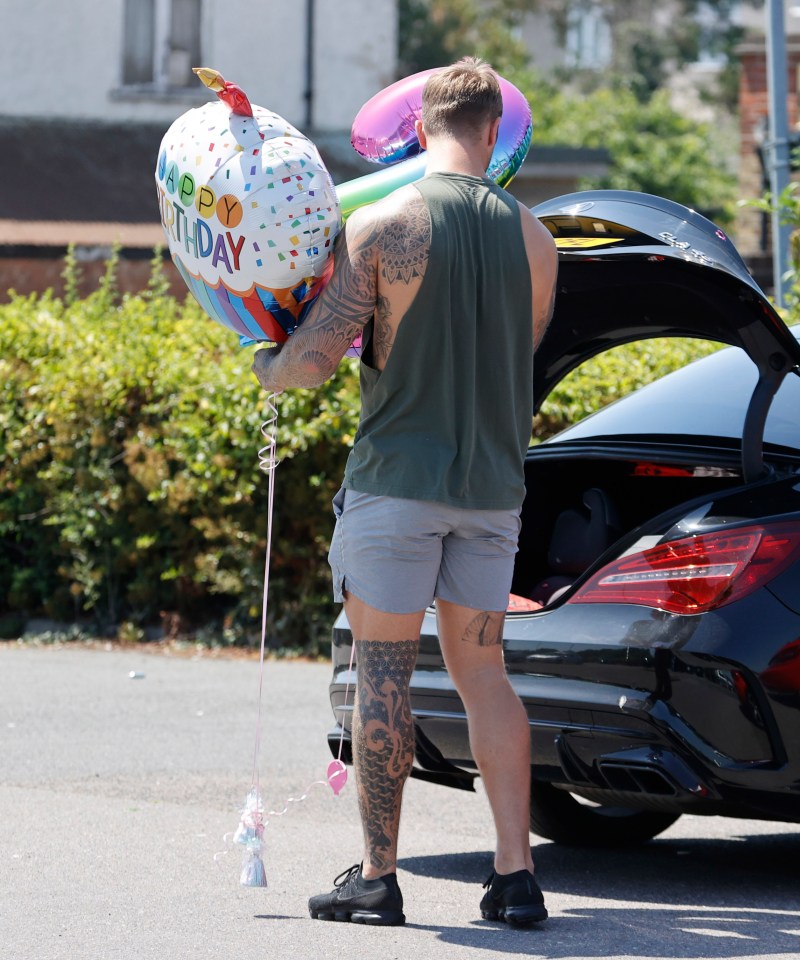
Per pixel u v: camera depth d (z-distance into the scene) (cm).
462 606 807
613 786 866
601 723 855
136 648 1955
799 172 3034
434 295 767
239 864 941
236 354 1944
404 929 793
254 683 1700
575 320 994
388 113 974
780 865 1018
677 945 773
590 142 7544
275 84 3831
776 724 830
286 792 1190
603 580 880
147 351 1981
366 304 771
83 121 3778
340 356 786
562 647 873
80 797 1137
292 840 1028
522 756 811
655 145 7412
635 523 1053
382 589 783
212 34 3806
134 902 841
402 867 973
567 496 1072
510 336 794
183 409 1898
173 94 3806
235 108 802
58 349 2055
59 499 1991
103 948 748
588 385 1748
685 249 877
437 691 918
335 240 799
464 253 775
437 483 771
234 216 784
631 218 888
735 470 967
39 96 3756
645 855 1055
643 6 10550
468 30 8144
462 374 778
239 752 1329
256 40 3819
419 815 1154
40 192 3481
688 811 885
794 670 829
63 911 819
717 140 9369
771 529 847
